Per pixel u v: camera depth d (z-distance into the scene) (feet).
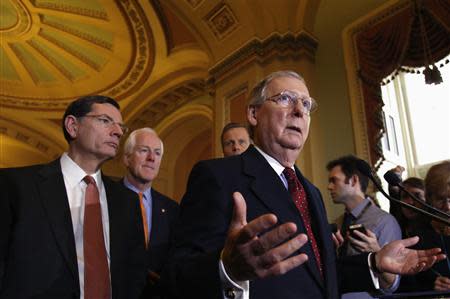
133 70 29.22
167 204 8.09
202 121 31.76
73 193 5.72
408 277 6.19
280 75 4.99
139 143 8.20
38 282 4.69
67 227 5.19
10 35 29.35
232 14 19.86
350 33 17.54
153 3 23.34
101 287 5.17
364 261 4.35
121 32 26.37
